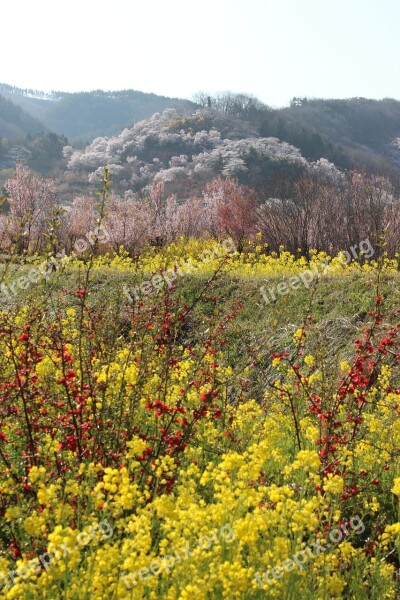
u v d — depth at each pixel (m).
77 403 4.80
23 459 4.85
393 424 5.61
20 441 5.31
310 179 30.11
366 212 23.31
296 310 11.77
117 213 29.27
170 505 3.44
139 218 30.09
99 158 109.31
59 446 4.54
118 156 106.50
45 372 5.82
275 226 25.67
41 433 5.17
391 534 4.22
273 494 3.53
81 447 4.56
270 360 10.16
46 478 4.32
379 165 98.81
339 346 10.02
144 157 106.69
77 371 5.53
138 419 5.51
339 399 5.07
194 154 105.06
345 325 10.54
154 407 4.73
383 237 6.27
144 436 4.74
